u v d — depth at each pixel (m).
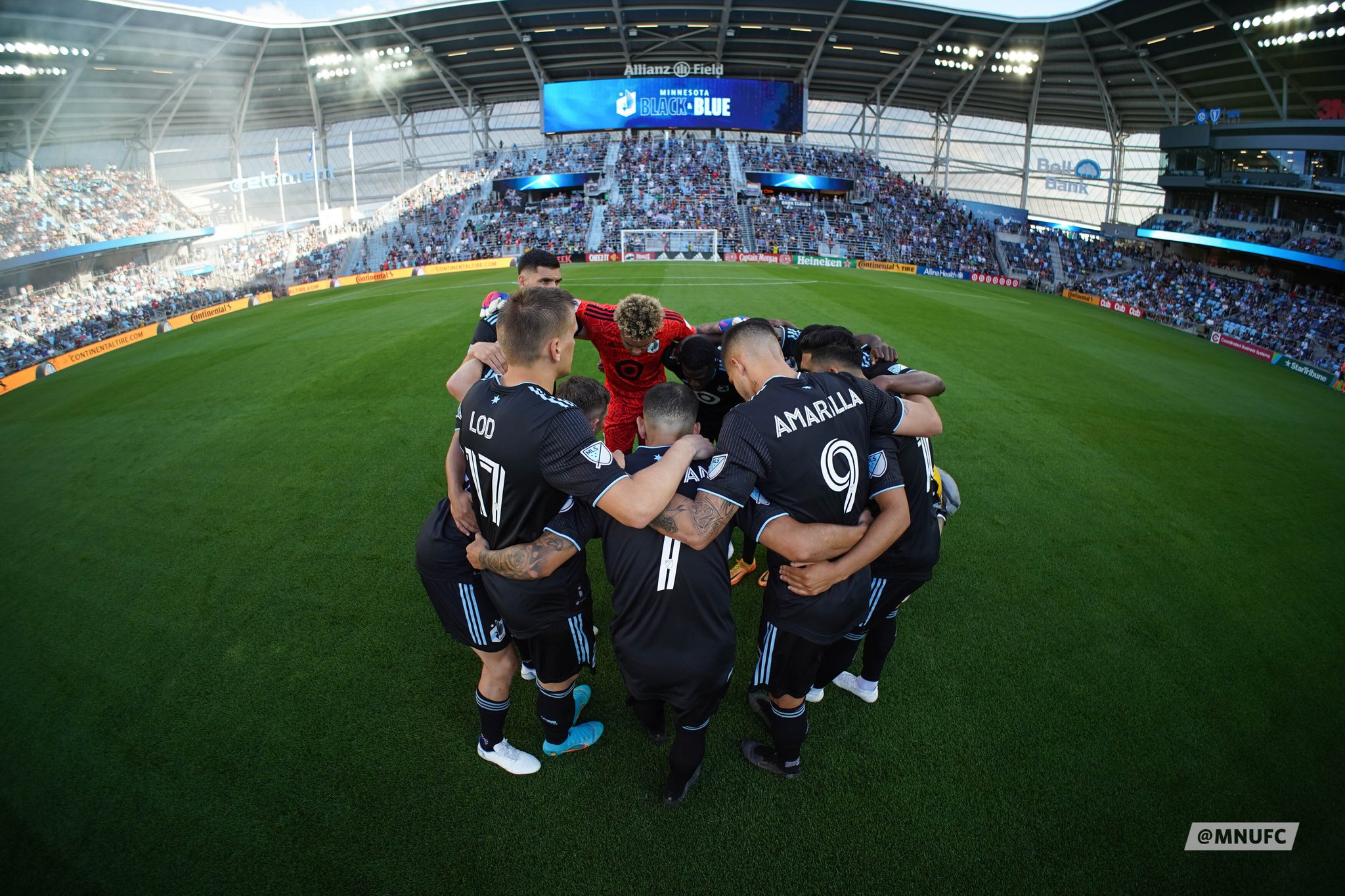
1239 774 3.09
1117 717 3.41
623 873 2.53
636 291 20.31
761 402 2.35
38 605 4.45
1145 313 26.97
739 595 4.36
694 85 39.41
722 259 34.16
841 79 42.94
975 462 6.83
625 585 2.38
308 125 47.12
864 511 2.55
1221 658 3.96
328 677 3.65
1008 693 3.54
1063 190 48.19
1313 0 26.66
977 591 4.50
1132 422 8.79
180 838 2.70
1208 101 38.00
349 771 3.02
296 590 4.50
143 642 4.00
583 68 42.34
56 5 26.39
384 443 7.14
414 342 12.09
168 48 32.03
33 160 34.16
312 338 13.70
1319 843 2.74
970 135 49.12
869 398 2.56
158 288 32.69
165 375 11.74
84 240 32.09
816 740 3.18
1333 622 4.43
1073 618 4.25
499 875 2.53
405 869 2.55
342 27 34.81
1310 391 15.19
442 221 39.53
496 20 35.31
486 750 2.94
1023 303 24.34
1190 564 5.07
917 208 41.44
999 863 2.60
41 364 16.30
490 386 2.36
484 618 2.69
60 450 7.84
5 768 3.07
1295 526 5.94
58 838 2.70
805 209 39.34
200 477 6.53
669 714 3.36
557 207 39.28
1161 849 2.68
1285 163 29.20
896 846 2.65
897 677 3.64
